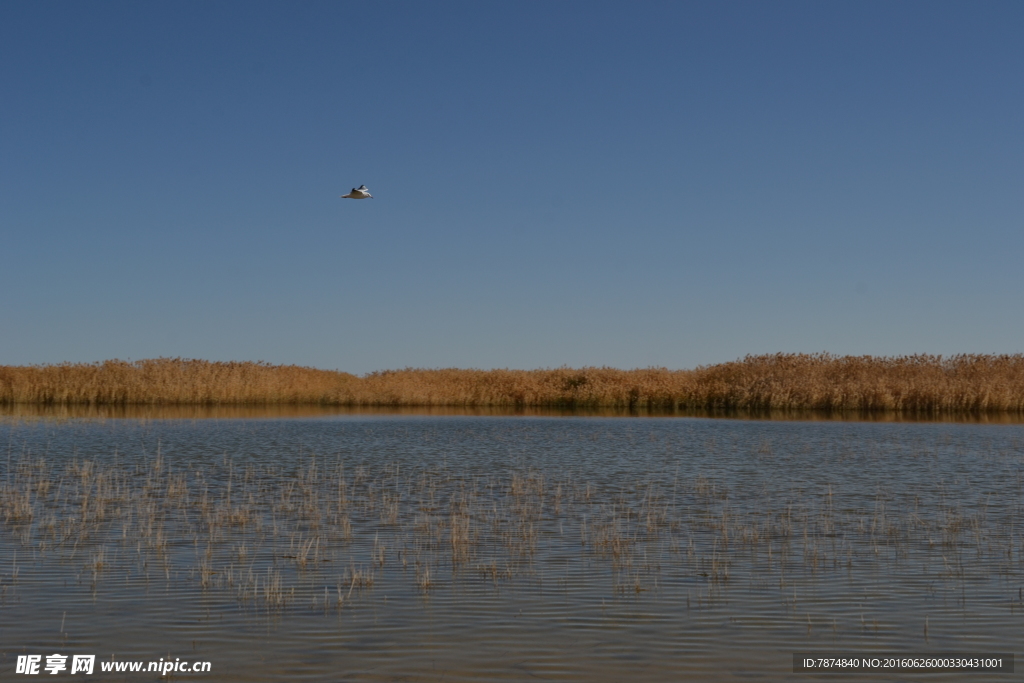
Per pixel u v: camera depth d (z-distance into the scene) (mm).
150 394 59031
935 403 52844
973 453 31016
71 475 24484
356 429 40781
